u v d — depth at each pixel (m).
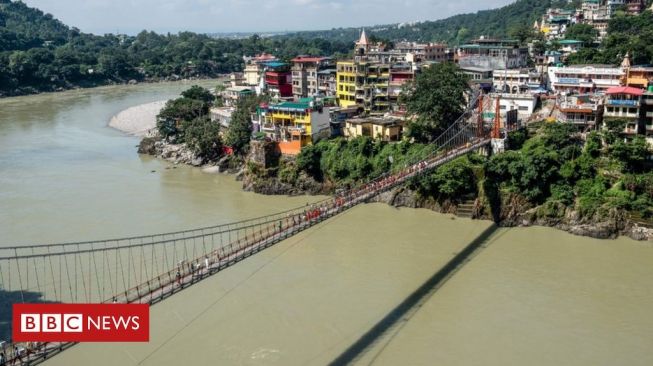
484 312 49.06
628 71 86.69
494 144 76.94
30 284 53.88
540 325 47.00
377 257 60.28
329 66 125.19
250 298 51.94
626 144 69.62
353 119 90.44
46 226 68.88
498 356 43.06
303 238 65.81
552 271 56.53
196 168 98.19
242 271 57.38
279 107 89.75
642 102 72.56
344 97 104.12
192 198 80.56
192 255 59.16
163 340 45.72
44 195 81.81
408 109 85.00
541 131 78.38
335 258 60.09
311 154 83.69
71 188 85.50
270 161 85.69
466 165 73.38
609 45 115.12
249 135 94.50
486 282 54.28
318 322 47.94
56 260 59.00
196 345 45.00
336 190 81.62
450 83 81.75
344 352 43.81
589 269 56.94
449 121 83.00
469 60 121.38
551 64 112.94
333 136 91.12
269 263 59.19
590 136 72.88
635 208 65.81
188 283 44.12
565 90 96.62
